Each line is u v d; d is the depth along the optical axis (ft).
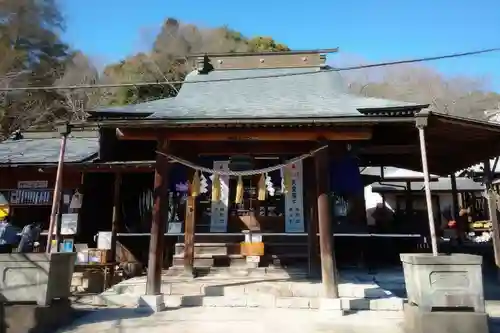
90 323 22.03
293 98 33.86
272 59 45.85
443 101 147.54
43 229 44.62
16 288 20.93
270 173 43.42
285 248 39.65
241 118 25.07
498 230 37.01
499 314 24.21
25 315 20.31
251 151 31.81
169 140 27.89
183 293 28.86
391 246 47.96
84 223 44.34
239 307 26.23
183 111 28.27
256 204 43.73
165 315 23.89
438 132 29.01
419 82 162.09
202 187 37.42
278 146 31.55
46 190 45.11
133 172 42.63
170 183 44.34
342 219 45.78
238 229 43.11
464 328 17.93
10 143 54.60
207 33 142.72
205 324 21.62
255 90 37.96
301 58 45.52
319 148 26.53
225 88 39.06
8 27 104.42
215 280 32.68
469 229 75.72
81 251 37.58
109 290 29.91
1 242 32.19
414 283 19.29
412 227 66.23
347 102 30.73
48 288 21.03
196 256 38.29
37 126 94.63
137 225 45.96
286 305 26.17
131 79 115.24
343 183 46.47
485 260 46.78
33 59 109.40
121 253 43.47
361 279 34.53
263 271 36.11
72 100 106.32
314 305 25.94
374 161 44.60
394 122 24.54
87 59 124.06
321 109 27.84
